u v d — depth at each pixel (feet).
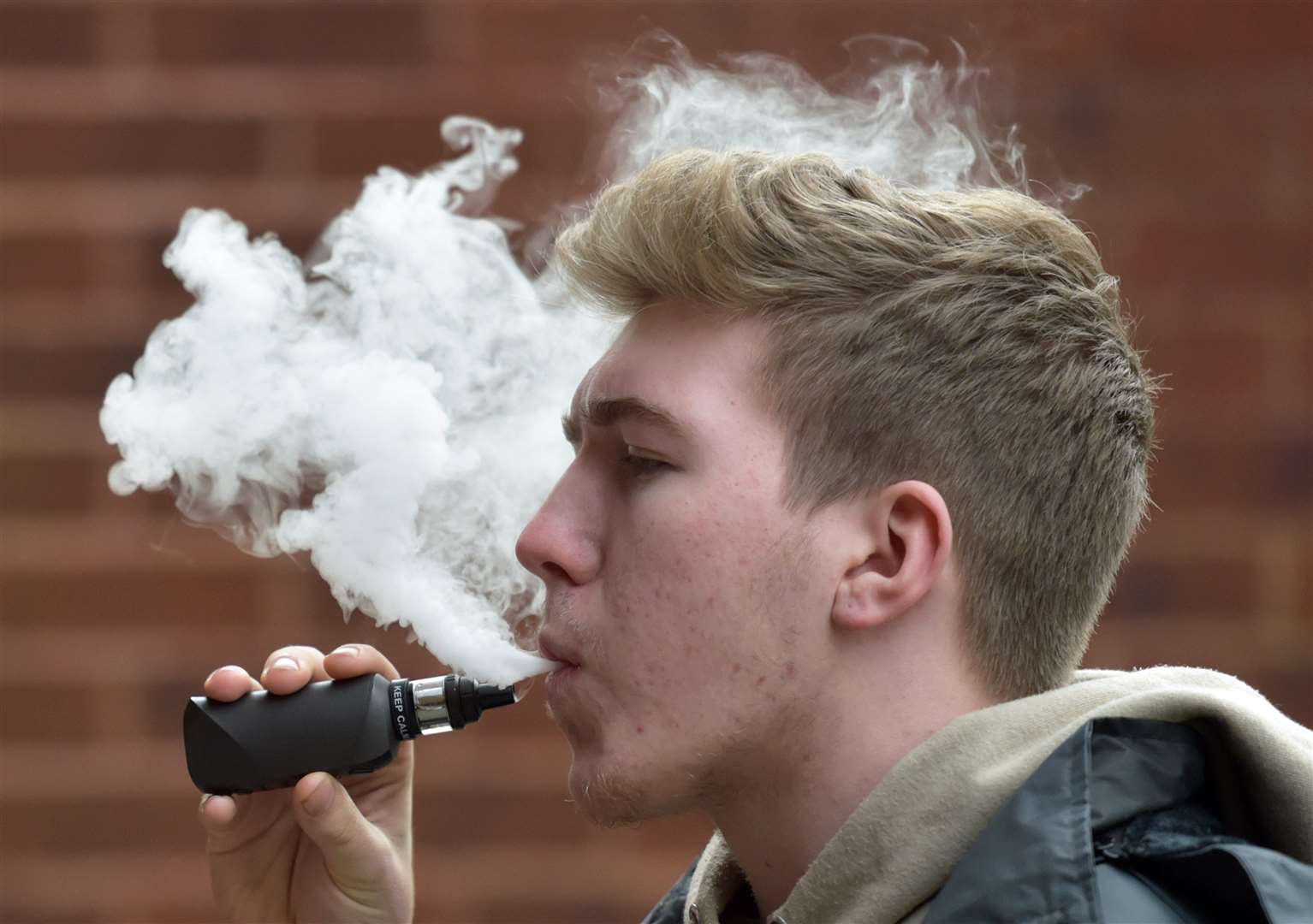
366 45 20.11
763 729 9.78
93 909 19.42
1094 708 9.41
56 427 19.90
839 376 9.90
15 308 20.01
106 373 20.02
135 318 20.06
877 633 9.81
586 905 19.42
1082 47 19.81
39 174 20.13
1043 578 10.09
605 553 10.11
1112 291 10.85
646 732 9.84
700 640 9.76
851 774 9.76
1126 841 8.73
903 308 10.03
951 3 19.58
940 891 8.95
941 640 9.86
